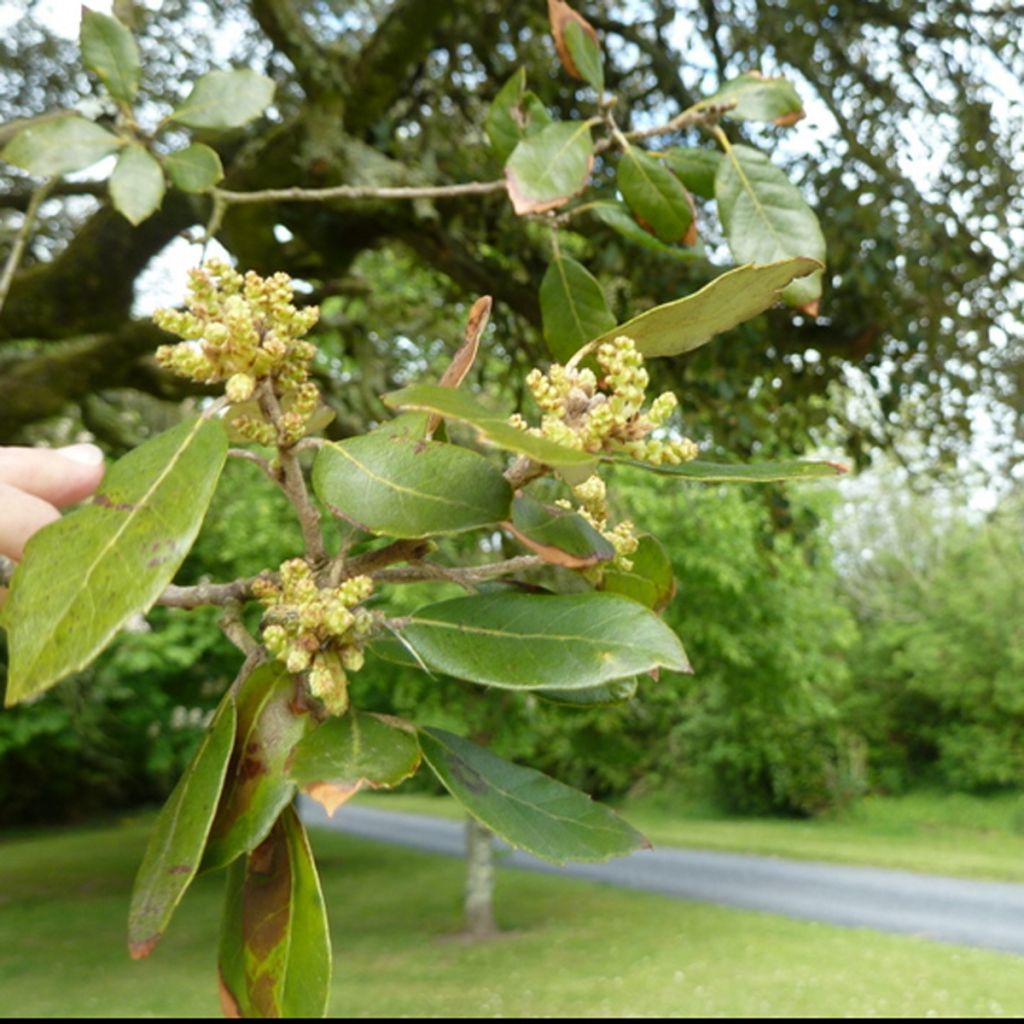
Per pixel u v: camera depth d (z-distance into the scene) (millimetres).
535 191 1776
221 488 12398
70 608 730
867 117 5418
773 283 869
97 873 18000
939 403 5762
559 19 1837
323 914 848
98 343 5000
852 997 9086
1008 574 24281
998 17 5344
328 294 5012
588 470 843
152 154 1917
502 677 845
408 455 872
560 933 12594
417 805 30391
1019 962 10383
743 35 5133
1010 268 5449
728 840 22250
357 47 5523
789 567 13883
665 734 27516
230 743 847
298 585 893
